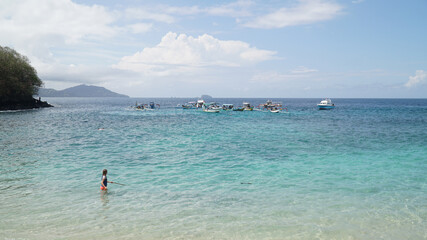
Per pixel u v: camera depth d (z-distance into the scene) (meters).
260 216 10.24
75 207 10.91
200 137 30.92
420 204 11.48
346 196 12.39
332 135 32.84
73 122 48.09
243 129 39.00
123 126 42.59
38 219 9.79
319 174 16.03
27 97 91.25
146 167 17.36
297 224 9.61
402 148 24.44
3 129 36.28
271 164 18.44
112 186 13.58
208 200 11.84
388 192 12.95
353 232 9.07
